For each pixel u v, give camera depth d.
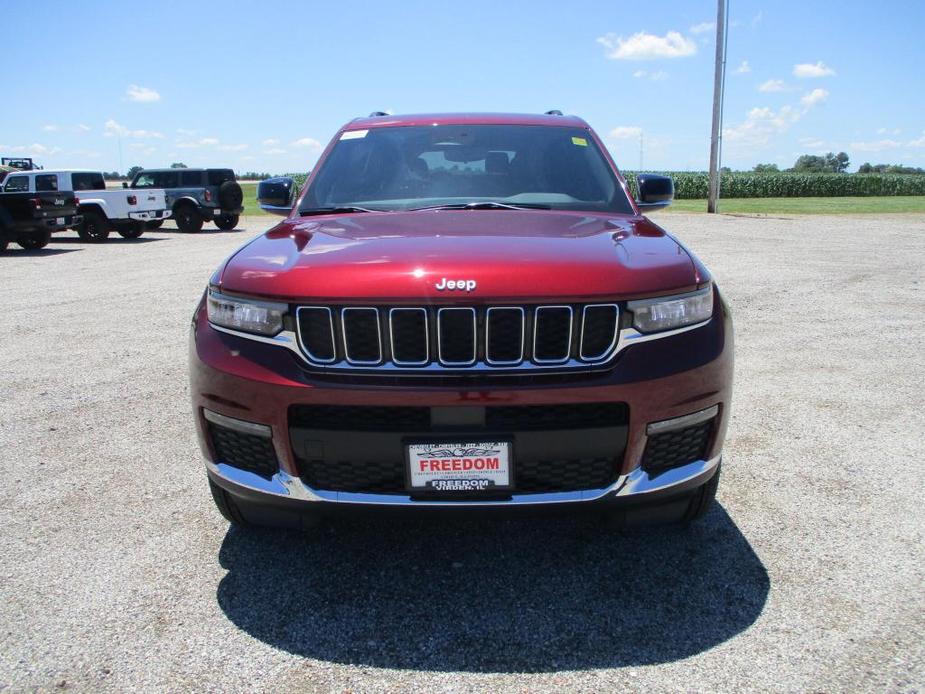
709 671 2.00
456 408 2.04
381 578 2.50
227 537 2.80
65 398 4.59
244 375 2.18
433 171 3.30
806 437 3.77
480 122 3.63
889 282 8.83
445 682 1.97
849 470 3.35
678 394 2.14
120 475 3.40
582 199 3.14
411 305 2.05
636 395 2.09
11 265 11.80
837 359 5.30
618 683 1.95
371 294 2.05
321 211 3.11
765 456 3.53
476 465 2.08
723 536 2.76
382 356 2.08
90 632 2.21
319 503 2.19
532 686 1.95
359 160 3.43
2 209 13.50
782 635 2.15
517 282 2.06
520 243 2.32
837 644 2.10
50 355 5.71
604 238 2.46
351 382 2.08
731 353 2.33
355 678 1.99
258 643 2.15
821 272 9.70
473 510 2.13
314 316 2.12
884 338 5.95
